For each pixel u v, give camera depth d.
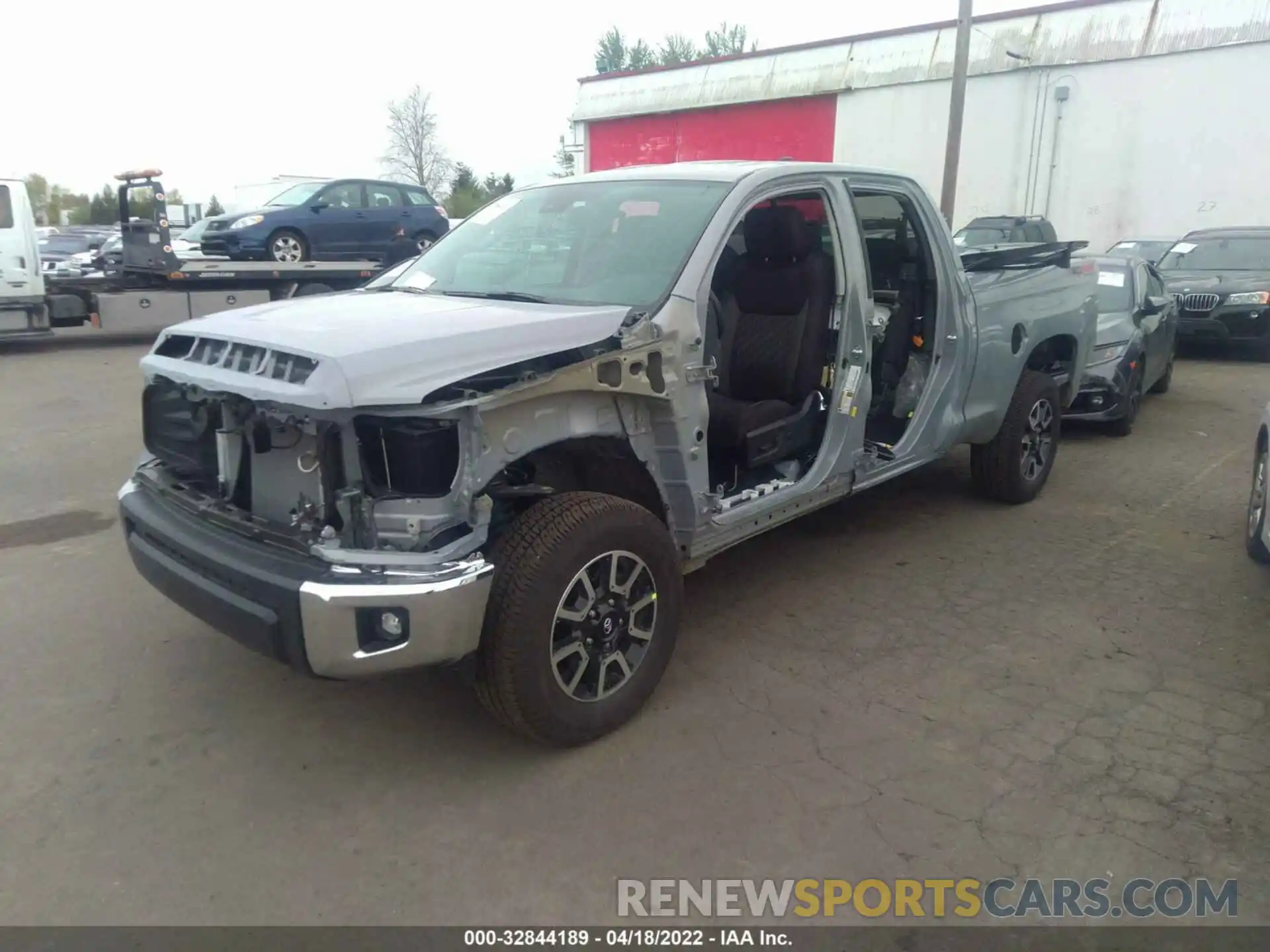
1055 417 6.23
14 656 4.10
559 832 2.94
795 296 4.44
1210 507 6.19
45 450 7.76
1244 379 11.54
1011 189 22.14
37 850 2.87
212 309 14.93
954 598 4.68
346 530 2.86
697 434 3.63
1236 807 3.04
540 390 3.01
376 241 17.69
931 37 22.73
